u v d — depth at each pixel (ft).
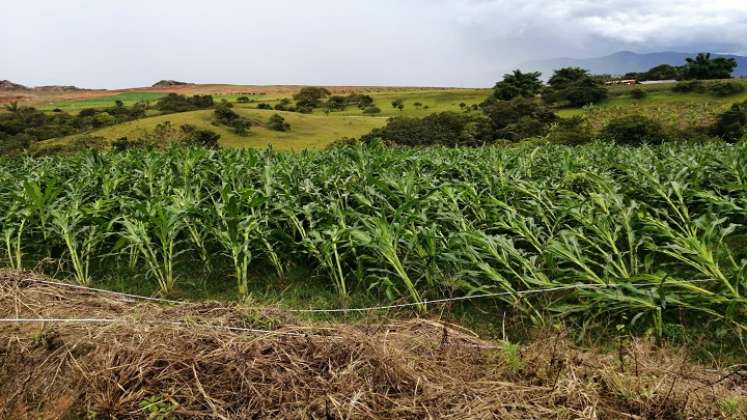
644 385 9.68
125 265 19.94
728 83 202.39
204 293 17.21
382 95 407.44
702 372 10.84
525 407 9.22
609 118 176.86
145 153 35.04
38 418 9.70
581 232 18.42
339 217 18.45
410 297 15.88
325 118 267.80
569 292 15.42
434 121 183.21
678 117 166.71
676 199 23.50
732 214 22.18
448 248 16.34
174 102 290.56
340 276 16.63
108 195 23.65
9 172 30.73
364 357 10.59
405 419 9.07
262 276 18.85
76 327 12.06
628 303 13.78
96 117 237.45
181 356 10.59
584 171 25.58
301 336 11.52
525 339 13.50
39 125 226.99
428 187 22.56
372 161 28.32
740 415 8.90
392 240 16.33
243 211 21.11
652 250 17.21
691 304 13.62
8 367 10.89
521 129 167.73
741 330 12.85
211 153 30.83
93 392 9.88
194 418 9.29
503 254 15.65
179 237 22.17
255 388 9.82
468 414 9.04
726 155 26.91
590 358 10.84
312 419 9.13
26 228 20.77
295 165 28.37
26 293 14.74
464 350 11.43
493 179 25.29
